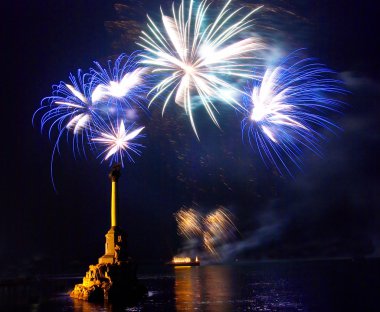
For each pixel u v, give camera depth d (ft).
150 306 183.83
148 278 398.21
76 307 187.42
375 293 214.07
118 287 210.38
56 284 350.64
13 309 193.88
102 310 175.63
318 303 185.98
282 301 195.62
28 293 270.67
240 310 169.78
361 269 408.67
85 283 225.35
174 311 168.76
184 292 244.42
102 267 216.95
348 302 185.68
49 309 186.60
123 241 223.71
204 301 199.21
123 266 216.74
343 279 307.17
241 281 325.42
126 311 171.32
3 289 307.37
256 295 222.28
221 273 447.42
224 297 215.31
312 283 286.05
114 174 226.38
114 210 225.15
